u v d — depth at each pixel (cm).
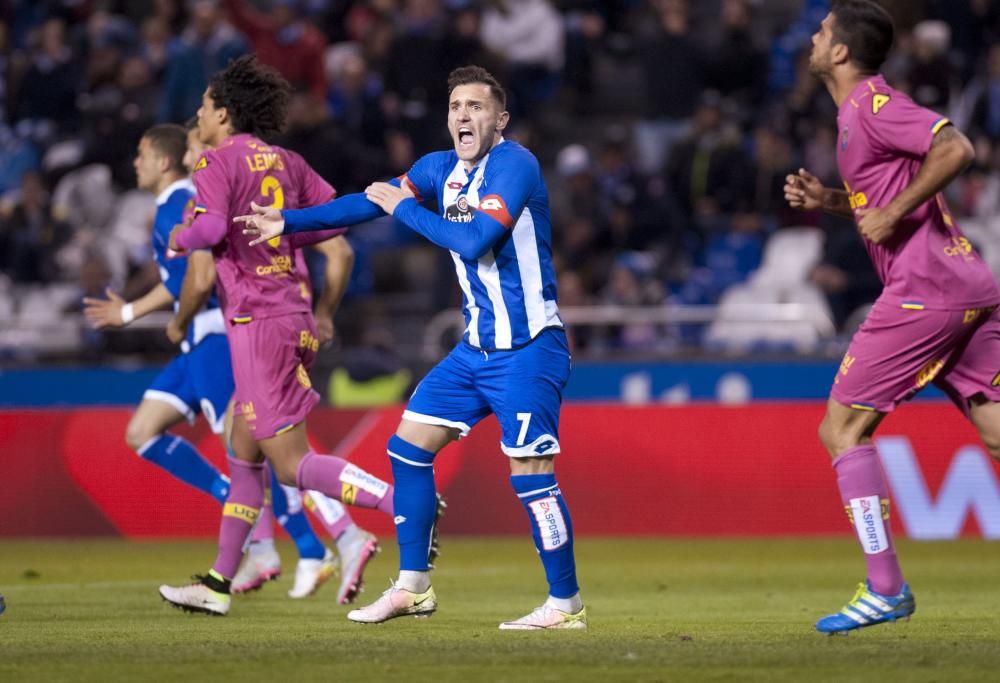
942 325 1956
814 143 5888
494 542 4506
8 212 6191
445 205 2092
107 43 7075
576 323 5134
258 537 2883
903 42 6294
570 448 4675
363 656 1766
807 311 5075
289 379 2397
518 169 2033
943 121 1903
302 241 2452
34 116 6888
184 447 2959
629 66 7131
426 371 5156
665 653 1788
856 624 1997
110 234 6162
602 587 3139
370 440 4662
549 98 6981
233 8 6297
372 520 4688
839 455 2008
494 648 1848
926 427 4425
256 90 2445
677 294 5622
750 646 1875
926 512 4403
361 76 6228
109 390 5184
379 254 6062
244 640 2000
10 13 7506
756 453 4569
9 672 1638
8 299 6053
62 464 4781
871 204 2000
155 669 1656
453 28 6319
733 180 5866
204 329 2911
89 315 2906
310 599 2852
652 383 4916
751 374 4841
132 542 4622
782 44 6781
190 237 2334
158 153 2917
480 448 4662
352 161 5825
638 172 5875
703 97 6412
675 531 4588
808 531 4522
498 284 2048
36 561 3888
